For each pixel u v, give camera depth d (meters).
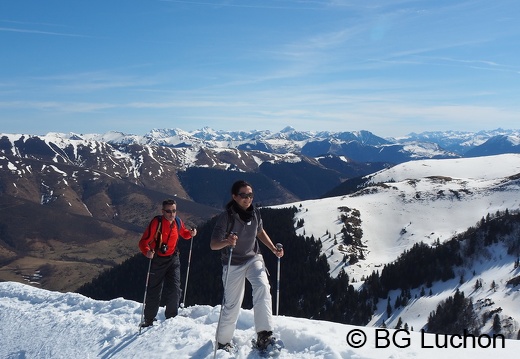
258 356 7.19
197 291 112.81
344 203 199.88
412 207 197.50
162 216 10.59
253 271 7.54
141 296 128.75
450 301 112.81
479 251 135.50
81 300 14.09
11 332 12.06
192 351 8.11
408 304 122.44
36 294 15.51
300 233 167.62
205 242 132.88
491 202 194.00
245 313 9.59
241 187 7.44
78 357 9.57
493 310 104.56
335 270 144.12
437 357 6.62
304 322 8.77
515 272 118.62
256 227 7.64
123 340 9.83
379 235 176.88
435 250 141.50
